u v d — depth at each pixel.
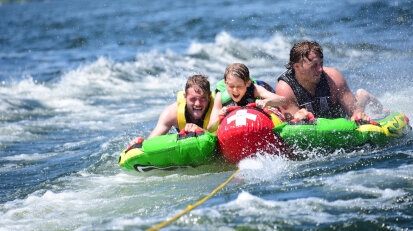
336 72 21.89
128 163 20.36
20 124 32.59
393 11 62.50
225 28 77.56
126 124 31.39
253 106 19.66
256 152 19.12
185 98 20.95
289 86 21.45
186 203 16.16
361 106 23.14
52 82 46.44
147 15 117.94
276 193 16.03
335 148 19.84
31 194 18.75
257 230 13.29
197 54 56.84
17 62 60.00
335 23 63.00
